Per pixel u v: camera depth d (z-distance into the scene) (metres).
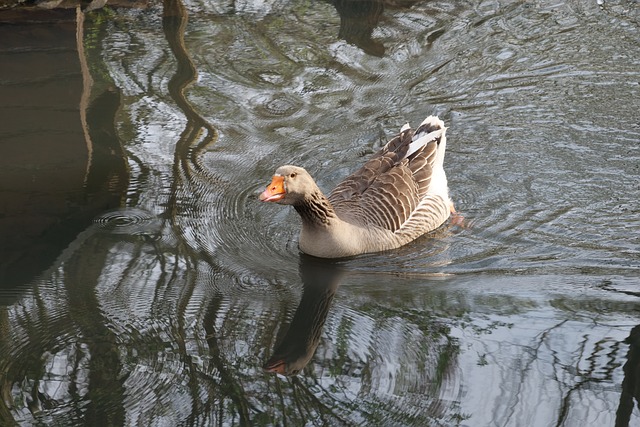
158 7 16.42
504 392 6.65
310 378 6.88
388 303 8.23
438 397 6.60
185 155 11.32
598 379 6.82
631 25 15.27
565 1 16.61
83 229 9.63
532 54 14.23
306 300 8.31
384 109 12.55
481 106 12.61
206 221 9.91
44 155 11.30
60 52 14.41
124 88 13.16
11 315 7.90
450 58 14.15
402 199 9.77
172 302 8.16
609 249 9.22
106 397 6.62
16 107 12.61
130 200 10.27
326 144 11.59
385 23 15.73
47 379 6.89
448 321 7.81
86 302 8.14
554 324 7.69
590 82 13.22
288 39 14.99
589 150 11.38
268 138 11.75
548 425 6.23
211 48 14.61
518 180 10.80
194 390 6.70
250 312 8.04
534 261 9.02
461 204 10.44
